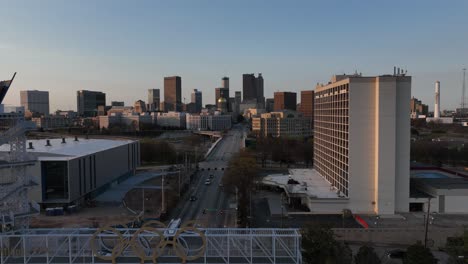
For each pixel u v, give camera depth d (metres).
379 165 109.81
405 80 110.12
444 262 77.19
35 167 118.50
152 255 56.19
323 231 68.81
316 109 159.88
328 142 137.88
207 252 62.47
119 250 57.12
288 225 101.94
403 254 79.19
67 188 120.75
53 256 57.12
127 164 179.00
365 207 112.19
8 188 61.44
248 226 100.56
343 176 118.44
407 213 111.81
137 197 137.88
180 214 115.75
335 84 125.75
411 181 129.25
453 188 113.44
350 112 111.25
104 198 137.88
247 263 57.84
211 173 192.25
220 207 124.12
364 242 91.38
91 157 137.25
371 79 110.44
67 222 106.06
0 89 61.09
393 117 109.00
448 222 103.00
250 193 125.56
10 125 65.38
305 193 121.00
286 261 58.56
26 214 63.22
